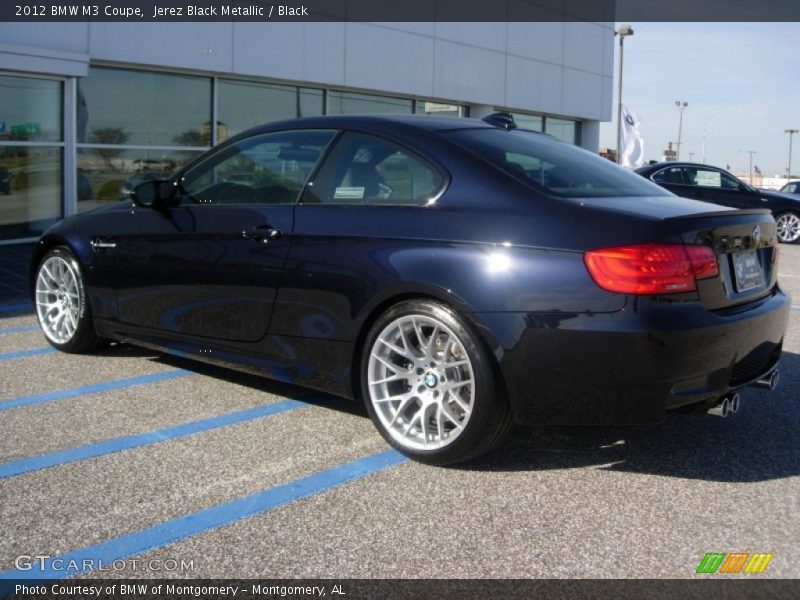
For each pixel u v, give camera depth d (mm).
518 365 3176
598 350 3068
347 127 3982
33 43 10297
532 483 3336
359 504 3104
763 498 3225
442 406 3410
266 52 12906
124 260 4754
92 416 4055
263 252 3982
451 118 4133
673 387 3105
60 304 5312
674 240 3104
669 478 3414
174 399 4371
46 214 11000
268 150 4250
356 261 3602
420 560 2691
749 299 3502
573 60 19844
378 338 3549
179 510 3018
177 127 12289
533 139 4094
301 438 3801
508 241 3248
